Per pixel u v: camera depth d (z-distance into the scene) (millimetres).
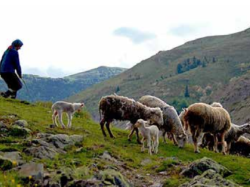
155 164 14461
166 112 20328
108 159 13961
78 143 14812
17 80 21688
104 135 18812
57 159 12492
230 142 25531
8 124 15281
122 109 18859
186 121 19734
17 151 12461
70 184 10188
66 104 17578
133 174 13102
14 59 20859
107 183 10305
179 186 11555
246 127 25609
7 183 9633
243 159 16984
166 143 20688
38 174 10516
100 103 19000
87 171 11273
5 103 21266
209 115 19344
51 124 17359
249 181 13125
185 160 16578
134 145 17781
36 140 13531
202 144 24750
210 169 12391
